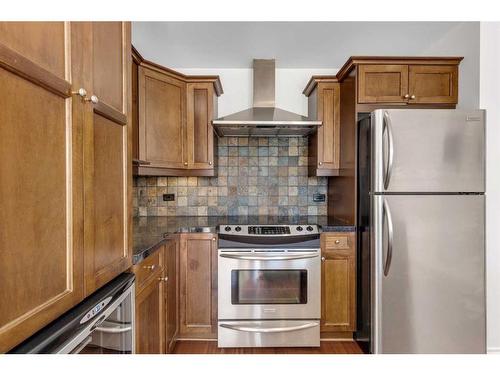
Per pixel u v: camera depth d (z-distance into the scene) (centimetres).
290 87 293
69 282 80
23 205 63
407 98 224
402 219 195
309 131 274
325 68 293
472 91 228
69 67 81
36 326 67
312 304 227
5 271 58
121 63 118
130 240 125
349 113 240
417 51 255
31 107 66
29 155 65
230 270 226
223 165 294
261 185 294
